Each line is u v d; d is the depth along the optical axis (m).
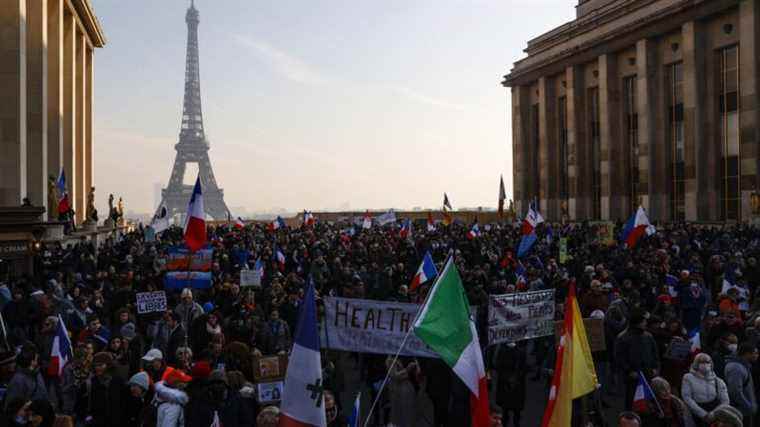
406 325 13.98
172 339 16.17
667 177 70.00
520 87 95.12
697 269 28.20
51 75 56.19
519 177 95.75
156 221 58.28
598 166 81.94
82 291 21.33
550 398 10.08
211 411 10.94
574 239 44.66
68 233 45.22
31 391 12.17
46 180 49.84
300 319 9.72
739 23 60.50
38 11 48.28
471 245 36.44
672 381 14.77
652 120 71.00
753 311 19.27
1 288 21.61
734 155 62.16
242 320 17.12
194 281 22.06
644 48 70.88
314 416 9.48
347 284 22.25
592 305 19.56
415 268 30.36
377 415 16.34
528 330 14.71
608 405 17.47
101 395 12.37
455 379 13.75
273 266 28.97
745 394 12.95
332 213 114.19
